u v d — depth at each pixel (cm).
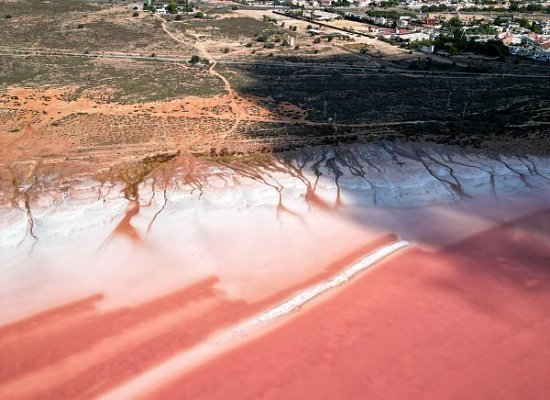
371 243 5100
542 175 6412
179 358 3781
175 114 7581
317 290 4466
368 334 4050
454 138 7125
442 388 3622
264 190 5722
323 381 3650
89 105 7725
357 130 7262
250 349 3881
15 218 5041
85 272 4538
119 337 3925
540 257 5016
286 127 7300
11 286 4356
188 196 5528
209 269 4641
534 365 3822
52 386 3538
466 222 5506
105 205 5325
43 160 6091
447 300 4428
